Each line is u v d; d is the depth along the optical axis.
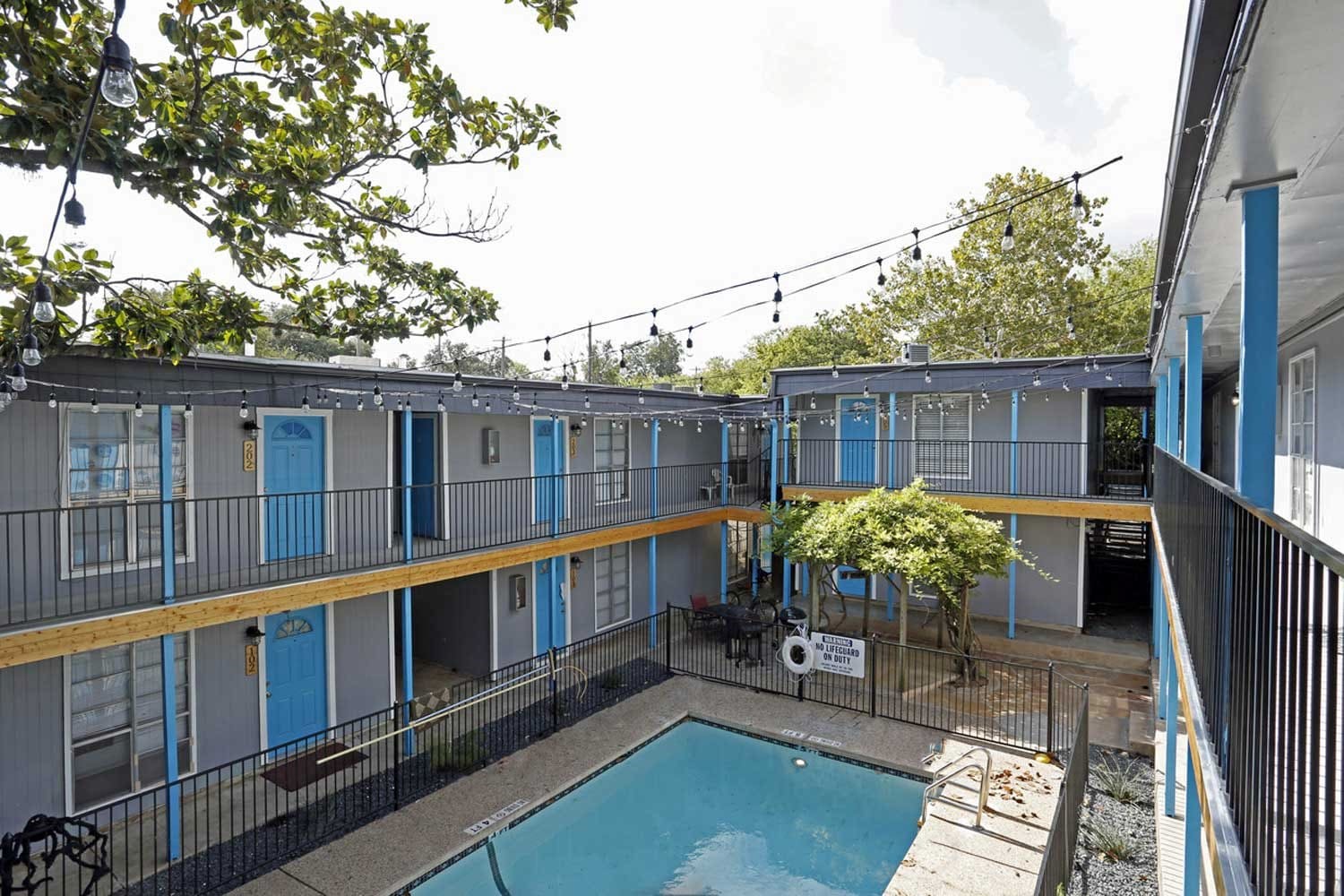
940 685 12.23
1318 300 6.24
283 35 4.96
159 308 6.38
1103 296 27.02
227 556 9.50
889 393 15.98
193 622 7.89
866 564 11.83
